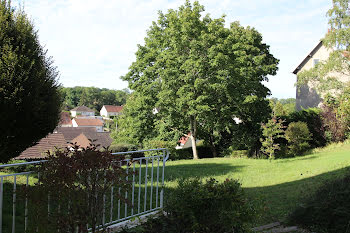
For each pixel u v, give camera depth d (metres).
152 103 19.89
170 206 3.87
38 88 6.38
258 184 9.30
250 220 3.67
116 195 3.41
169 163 14.67
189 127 21.38
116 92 120.56
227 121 20.78
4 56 5.94
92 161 2.83
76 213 2.74
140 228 3.85
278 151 18.27
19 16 6.59
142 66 20.25
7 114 5.89
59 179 2.73
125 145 19.89
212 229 3.57
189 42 17.75
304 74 20.41
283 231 4.85
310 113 21.59
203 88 17.62
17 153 6.78
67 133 52.16
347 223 4.60
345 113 18.55
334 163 11.29
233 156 20.59
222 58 16.64
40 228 2.79
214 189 3.81
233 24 23.66
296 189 7.84
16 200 2.98
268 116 20.94
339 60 18.48
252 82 19.23
